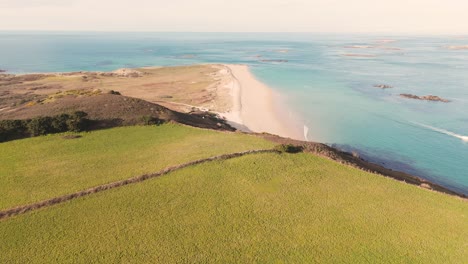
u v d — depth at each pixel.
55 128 45.06
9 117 51.62
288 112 75.69
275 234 24.95
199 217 26.84
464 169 46.84
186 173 34.06
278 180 33.47
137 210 27.58
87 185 31.25
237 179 33.28
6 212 26.69
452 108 77.75
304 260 22.27
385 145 56.09
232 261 22.03
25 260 21.78
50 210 27.33
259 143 43.12
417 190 32.66
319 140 59.03
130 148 40.94
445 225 26.83
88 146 41.28
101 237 24.12
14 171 34.12
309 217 27.33
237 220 26.58
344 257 22.64
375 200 30.45
